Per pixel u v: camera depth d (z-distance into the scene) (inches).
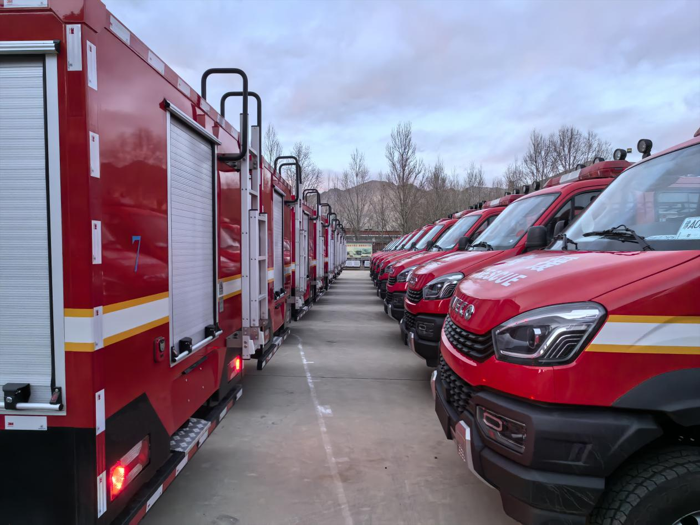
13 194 75.1
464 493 129.3
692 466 75.5
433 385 124.6
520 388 83.0
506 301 92.4
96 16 76.2
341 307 541.6
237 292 165.8
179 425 113.2
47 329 75.9
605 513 78.2
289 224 305.6
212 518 117.0
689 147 112.1
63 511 76.5
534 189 278.1
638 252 95.0
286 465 146.2
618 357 78.4
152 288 97.9
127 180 86.9
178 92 111.8
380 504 123.6
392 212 1727.4
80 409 75.7
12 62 74.4
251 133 177.6
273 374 252.7
